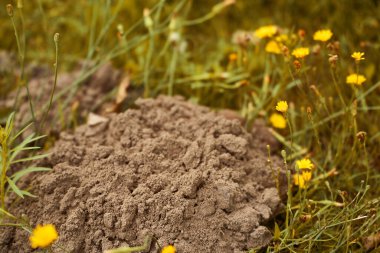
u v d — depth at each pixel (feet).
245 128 3.04
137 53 3.53
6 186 2.77
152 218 2.54
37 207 2.63
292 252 2.58
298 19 3.79
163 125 2.90
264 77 3.28
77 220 2.53
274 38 3.08
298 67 2.76
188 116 2.97
